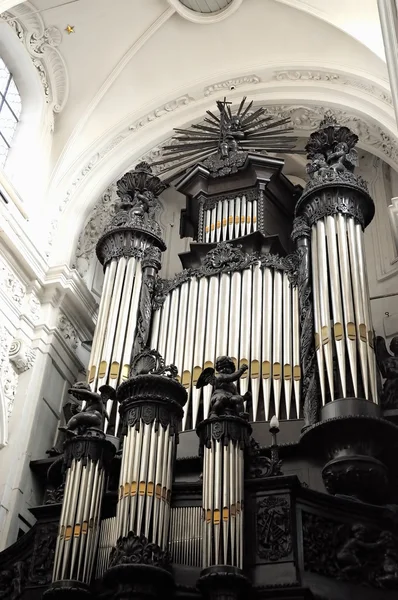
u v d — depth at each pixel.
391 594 7.65
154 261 12.00
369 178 13.96
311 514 7.90
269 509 7.74
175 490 8.02
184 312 11.27
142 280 11.78
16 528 10.14
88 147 13.88
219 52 14.02
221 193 12.91
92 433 8.52
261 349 10.42
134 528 7.54
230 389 8.53
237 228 12.29
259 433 9.59
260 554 7.50
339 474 8.65
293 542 7.53
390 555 7.81
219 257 11.73
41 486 10.73
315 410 9.35
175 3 13.29
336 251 10.66
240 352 10.48
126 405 8.46
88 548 7.79
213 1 13.27
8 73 13.41
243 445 8.03
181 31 13.76
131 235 12.28
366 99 13.05
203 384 8.90
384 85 12.73
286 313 10.76
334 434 8.88
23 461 10.60
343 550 7.79
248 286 11.22
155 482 7.83
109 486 8.84
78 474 8.25
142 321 11.29
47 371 11.65
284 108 13.94
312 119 13.84
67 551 7.74
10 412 11.00
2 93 13.16
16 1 10.36
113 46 13.70
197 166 12.98
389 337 11.86
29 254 12.04
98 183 13.80
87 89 13.89
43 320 12.01
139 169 13.09
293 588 7.21
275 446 8.23
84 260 13.41
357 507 8.13
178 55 14.01
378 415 9.11
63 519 7.98
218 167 13.01
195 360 10.56
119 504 7.80
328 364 9.58
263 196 12.62
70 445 8.47
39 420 11.16
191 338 10.88
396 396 9.45
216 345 10.67
